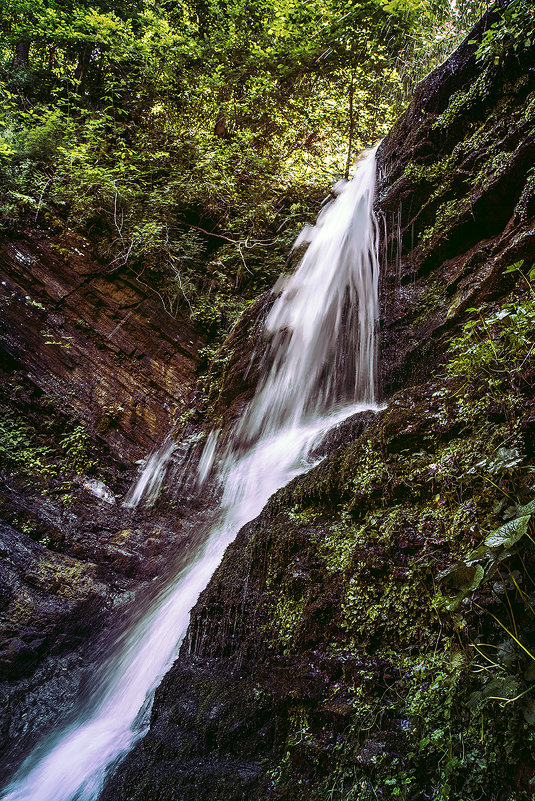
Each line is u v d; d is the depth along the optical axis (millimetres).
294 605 3240
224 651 3461
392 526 2988
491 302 4688
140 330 8641
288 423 6523
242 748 2844
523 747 2002
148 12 11297
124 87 11828
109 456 7539
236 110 11320
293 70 10984
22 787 3604
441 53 10234
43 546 6090
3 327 7820
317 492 3693
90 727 4027
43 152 9758
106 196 9031
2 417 7352
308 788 2479
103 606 5473
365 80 11055
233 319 8914
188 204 10078
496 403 2914
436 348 5121
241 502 5633
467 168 5668
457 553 2609
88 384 7988
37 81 12383
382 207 6609
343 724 2557
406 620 2678
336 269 7160
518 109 5332
